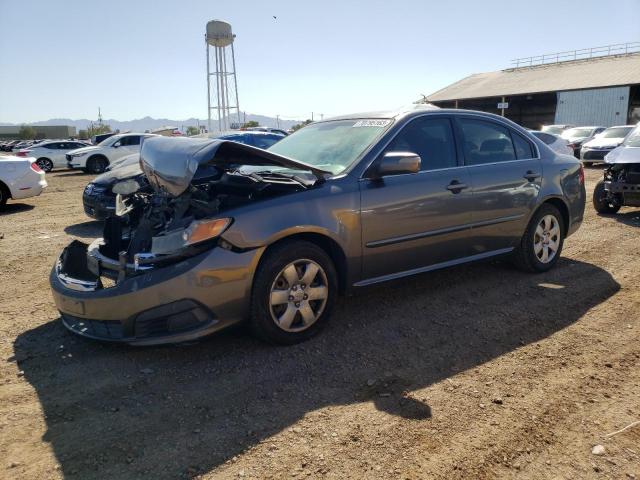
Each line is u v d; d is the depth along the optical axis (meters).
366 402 2.99
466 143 4.67
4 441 2.68
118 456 2.54
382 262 4.08
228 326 3.45
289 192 3.67
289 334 3.67
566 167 5.45
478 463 2.46
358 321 4.16
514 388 3.12
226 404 2.99
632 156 8.16
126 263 3.61
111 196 8.11
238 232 3.37
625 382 3.18
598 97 38.16
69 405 3.01
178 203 3.85
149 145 4.08
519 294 4.74
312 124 5.13
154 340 3.29
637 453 2.52
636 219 8.40
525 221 5.06
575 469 2.42
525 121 47.72
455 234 4.48
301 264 3.66
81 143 25.25
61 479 2.38
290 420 2.82
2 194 10.94
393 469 2.42
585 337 3.82
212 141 3.48
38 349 3.79
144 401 3.04
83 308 3.46
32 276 5.69
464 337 3.85
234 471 2.42
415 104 4.79
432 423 2.78
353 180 3.90
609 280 5.12
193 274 3.26
